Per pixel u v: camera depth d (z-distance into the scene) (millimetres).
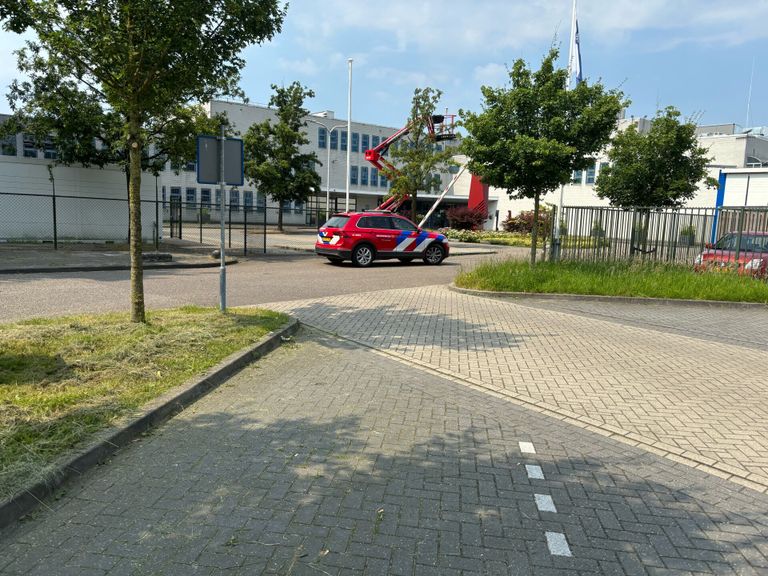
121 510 3230
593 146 13750
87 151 21047
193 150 20547
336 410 4988
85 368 5402
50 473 3385
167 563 2762
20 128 20406
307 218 55250
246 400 5172
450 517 3277
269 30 7383
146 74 6887
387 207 33969
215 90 8641
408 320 9258
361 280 14453
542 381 6105
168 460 3883
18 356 5637
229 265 17266
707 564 2914
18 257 16266
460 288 12547
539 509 3410
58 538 2941
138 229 7184
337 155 57375
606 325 9266
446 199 54375
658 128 19766
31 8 6273
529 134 13578
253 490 3506
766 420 5035
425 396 5484
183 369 5629
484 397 5531
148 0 6113
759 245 14016
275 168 36406
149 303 9836
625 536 3146
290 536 3023
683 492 3688
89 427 4055
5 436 3738
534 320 9547
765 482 3863
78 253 18000
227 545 2922
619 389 5867
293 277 14625
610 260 14367
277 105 36938
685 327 9266
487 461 4066
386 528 3135
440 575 2740
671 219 14648
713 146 43938
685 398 5605
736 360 7164
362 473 3789
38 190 22297
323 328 8438
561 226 15539
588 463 4086
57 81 19516
